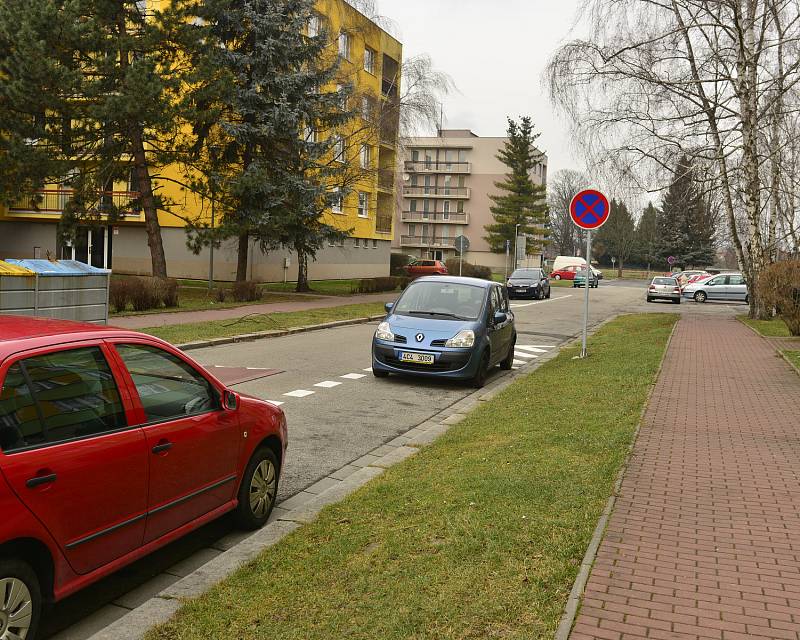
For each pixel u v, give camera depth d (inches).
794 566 164.6
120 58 923.4
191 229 1053.2
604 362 503.8
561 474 230.5
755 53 787.4
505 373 527.5
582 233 4399.6
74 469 137.6
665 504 204.8
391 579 156.5
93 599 161.5
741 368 472.7
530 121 2938.0
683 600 146.4
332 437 313.0
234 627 138.8
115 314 738.2
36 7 823.7
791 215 1103.6
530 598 145.8
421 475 240.8
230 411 192.4
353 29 1325.0
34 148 896.3
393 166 1401.3
